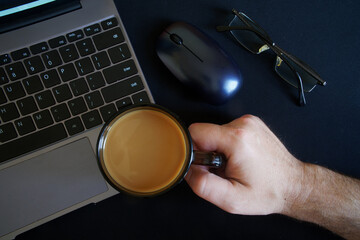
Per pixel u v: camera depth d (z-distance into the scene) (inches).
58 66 22.4
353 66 26.0
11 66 22.1
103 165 18.9
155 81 25.0
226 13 26.1
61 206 23.0
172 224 24.5
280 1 26.3
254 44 25.9
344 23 26.2
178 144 19.4
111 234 24.3
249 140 21.7
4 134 22.0
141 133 19.9
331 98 25.9
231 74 23.1
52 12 22.3
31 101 22.1
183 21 24.5
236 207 21.7
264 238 24.9
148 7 25.8
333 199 24.3
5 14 21.4
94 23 22.7
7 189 22.5
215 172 24.1
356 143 25.7
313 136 25.7
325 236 25.0
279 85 25.7
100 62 22.6
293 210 24.4
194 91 23.7
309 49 26.1
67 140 22.5
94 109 22.5
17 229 22.8
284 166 23.4
